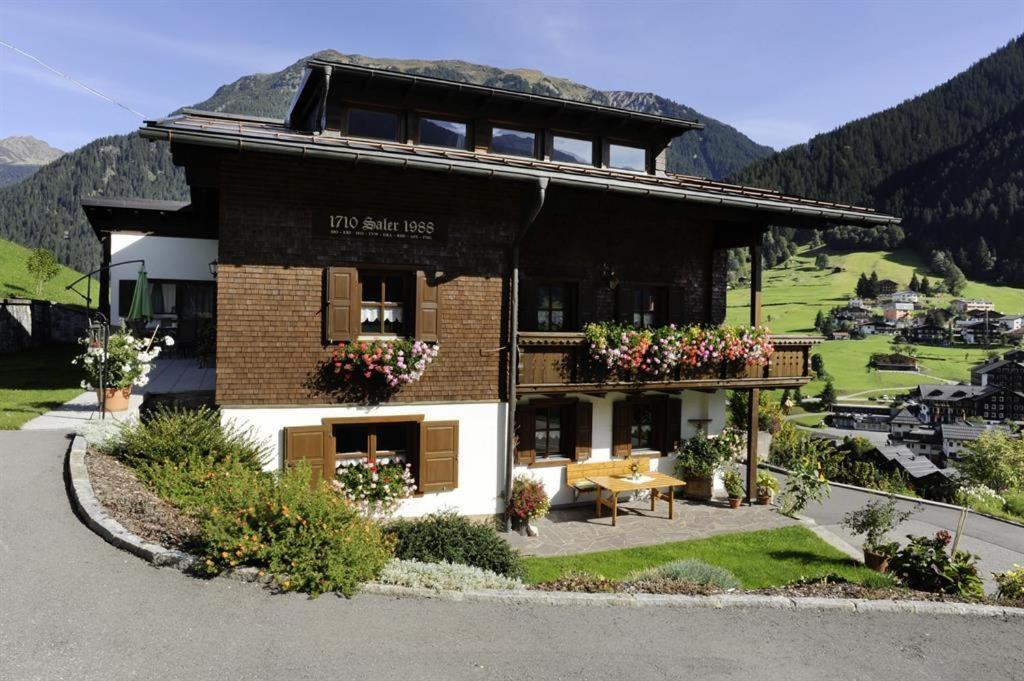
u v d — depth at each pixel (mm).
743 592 7477
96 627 5215
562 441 13055
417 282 10883
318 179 10328
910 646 6348
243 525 6414
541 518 12234
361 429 11242
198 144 8820
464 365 11352
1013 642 6590
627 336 11945
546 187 10500
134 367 11289
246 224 9984
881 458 51812
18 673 4539
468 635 5777
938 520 14398
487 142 13297
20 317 20594
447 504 11375
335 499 7078
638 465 12750
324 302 10430
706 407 14227
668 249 13906
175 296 18875
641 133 14625
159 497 8070
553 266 12805
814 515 13781
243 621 5559
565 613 6445
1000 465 46969
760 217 12977
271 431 10250
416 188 10914
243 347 10055
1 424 10242
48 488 7871
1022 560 11953
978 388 108438
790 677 5520
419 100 12734
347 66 11742
